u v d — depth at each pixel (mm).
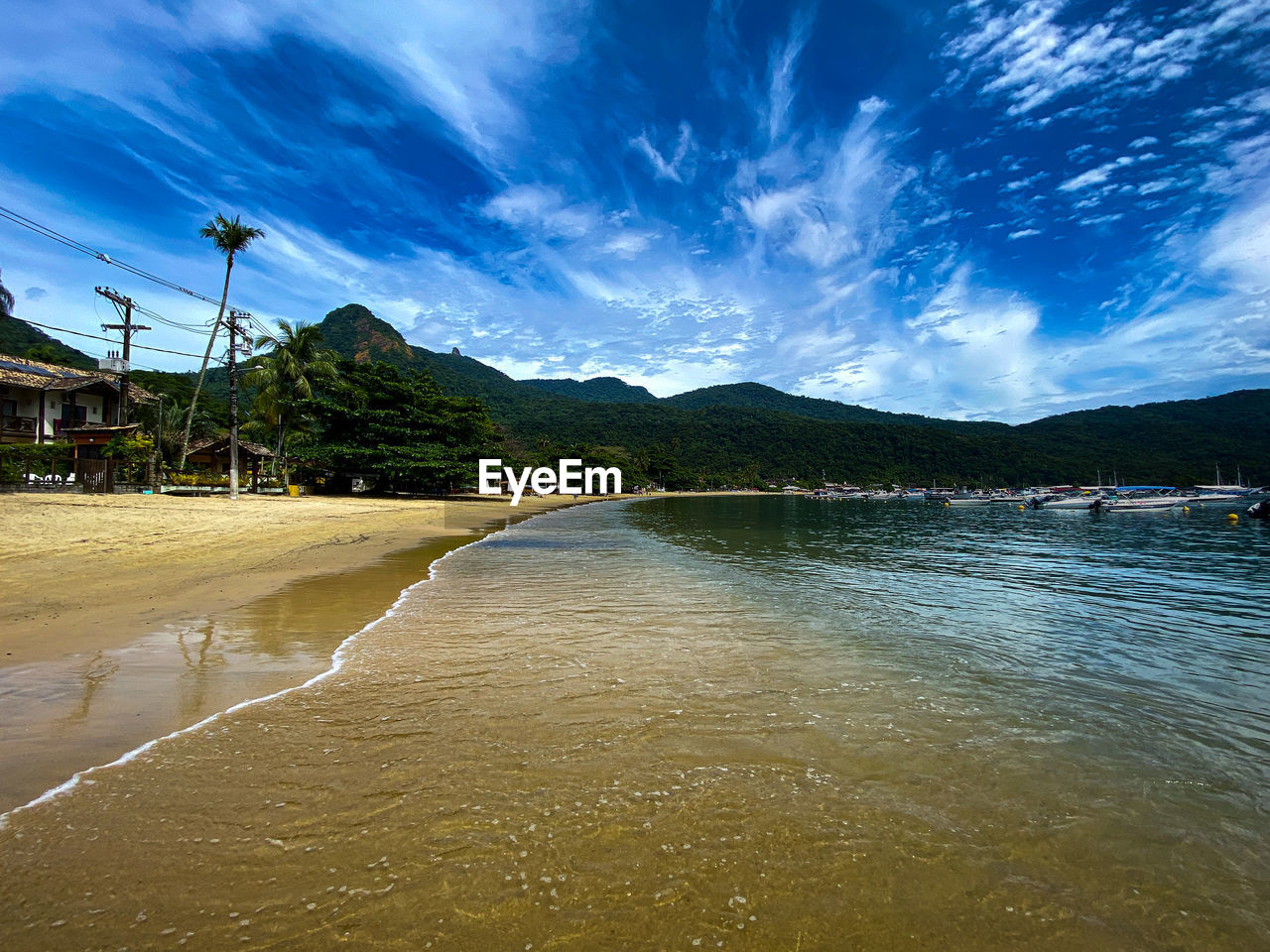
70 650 6105
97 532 13875
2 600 8023
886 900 2611
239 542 14633
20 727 4211
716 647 6711
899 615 8797
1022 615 9008
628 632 7336
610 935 2354
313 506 27047
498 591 10109
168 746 3932
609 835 3010
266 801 3244
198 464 34438
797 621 8164
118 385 34625
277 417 37844
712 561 15023
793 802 3381
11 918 2336
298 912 2418
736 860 2848
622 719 4531
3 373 31250
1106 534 28094
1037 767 3938
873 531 29141
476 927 2369
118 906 2426
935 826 3195
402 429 38969
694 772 3711
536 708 4723
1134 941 2414
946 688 5484
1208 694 5449
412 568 12641
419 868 2723
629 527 28969
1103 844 3090
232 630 7102
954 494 95125
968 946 2365
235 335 26641
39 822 3004
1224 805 3506
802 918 2488
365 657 6098
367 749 3932
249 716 4484
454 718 4496
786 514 49469
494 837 2961
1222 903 2656
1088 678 5879
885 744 4215
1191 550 19719
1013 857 2957
